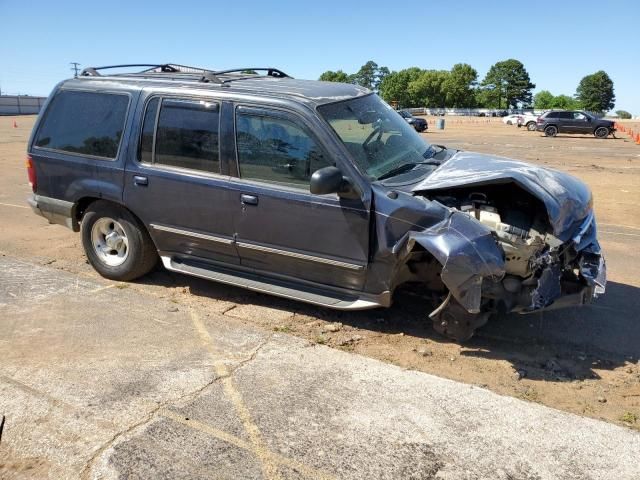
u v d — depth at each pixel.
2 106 65.19
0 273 5.88
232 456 3.07
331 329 4.66
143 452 3.09
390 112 5.34
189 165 4.88
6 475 2.91
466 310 4.09
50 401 3.55
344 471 2.97
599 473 2.99
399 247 4.07
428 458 3.09
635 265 6.56
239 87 4.77
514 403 3.62
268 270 4.80
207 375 3.91
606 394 3.79
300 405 3.56
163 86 5.05
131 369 3.97
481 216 4.18
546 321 4.92
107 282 5.66
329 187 3.96
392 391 3.74
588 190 4.72
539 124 32.75
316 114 4.34
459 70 127.12
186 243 5.10
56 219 5.82
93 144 5.37
